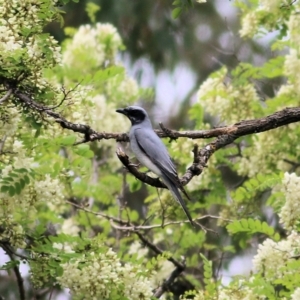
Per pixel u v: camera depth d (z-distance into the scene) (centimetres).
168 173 1010
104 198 1457
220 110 1384
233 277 1223
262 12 1373
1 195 990
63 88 907
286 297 1035
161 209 1347
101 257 995
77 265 984
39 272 1006
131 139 1077
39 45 898
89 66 1506
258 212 1377
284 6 1248
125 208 1274
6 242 1031
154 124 2041
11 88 884
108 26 1574
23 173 941
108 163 1550
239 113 1384
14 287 1652
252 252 1627
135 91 1550
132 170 912
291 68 1353
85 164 1107
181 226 1381
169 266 1319
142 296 1001
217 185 1359
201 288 1375
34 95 912
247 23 1388
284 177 1101
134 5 2150
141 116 1117
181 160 1372
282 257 1073
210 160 1362
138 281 1002
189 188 1357
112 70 1117
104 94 1573
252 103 1386
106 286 987
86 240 1021
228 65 2066
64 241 1018
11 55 874
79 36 1542
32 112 911
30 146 991
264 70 1395
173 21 2172
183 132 991
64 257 976
